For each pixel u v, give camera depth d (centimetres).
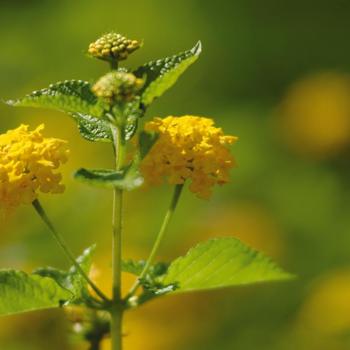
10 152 445
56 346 865
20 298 462
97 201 1071
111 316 468
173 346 890
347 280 993
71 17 1444
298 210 1162
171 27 1447
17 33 1430
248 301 980
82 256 489
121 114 442
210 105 1350
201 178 450
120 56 449
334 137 1256
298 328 972
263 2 1454
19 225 1036
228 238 477
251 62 1409
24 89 1370
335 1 1450
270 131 1284
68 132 1215
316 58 1421
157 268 498
